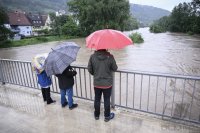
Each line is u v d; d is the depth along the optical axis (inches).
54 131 142.5
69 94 168.2
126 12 2017.7
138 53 868.0
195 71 528.4
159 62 661.3
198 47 1017.5
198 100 311.3
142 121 148.6
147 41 1421.0
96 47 122.6
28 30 2928.2
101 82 137.1
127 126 142.9
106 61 132.8
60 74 159.0
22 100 199.6
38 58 175.9
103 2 1914.4
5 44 1471.5
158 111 275.0
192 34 2196.1
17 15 2891.2
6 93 221.6
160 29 2817.4
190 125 140.9
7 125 153.8
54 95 209.3
